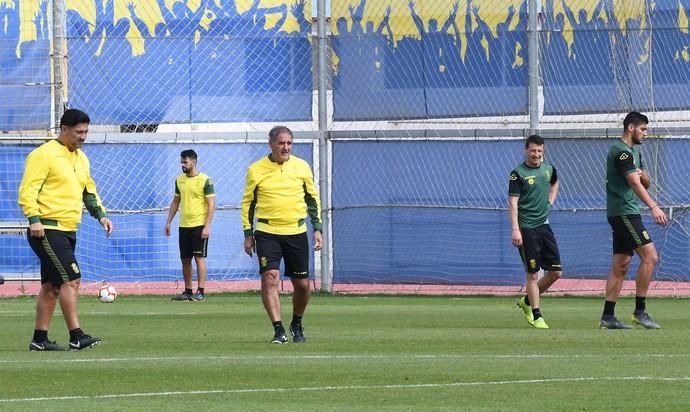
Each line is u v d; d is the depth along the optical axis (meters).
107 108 68.69
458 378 28.73
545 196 46.50
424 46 67.62
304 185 39.12
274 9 69.00
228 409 23.92
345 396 25.73
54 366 31.69
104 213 37.62
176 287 70.06
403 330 44.31
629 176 43.53
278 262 38.75
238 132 68.88
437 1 67.44
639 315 44.94
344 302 62.59
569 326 46.47
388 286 68.38
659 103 66.00
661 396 25.45
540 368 30.77
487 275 67.44
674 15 65.94
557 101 66.75
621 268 44.75
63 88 68.50
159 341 39.97
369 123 68.38
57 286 36.59
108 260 68.62
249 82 69.06
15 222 67.88
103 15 68.56
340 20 68.38
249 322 49.06
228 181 69.12
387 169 68.00
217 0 68.94
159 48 68.81
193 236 63.91
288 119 69.19
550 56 66.69
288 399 25.33
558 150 66.75
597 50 66.38
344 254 68.50
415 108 67.81
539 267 46.22
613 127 66.06
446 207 67.44
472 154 67.31
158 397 25.73
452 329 44.72
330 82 68.75
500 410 23.64
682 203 65.75
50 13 68.19
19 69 68.00
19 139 67.69
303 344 38.41
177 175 68.94
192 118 69.00
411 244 68.06
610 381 27.92
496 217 67.19
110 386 27.59
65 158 36.19
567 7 66.50
